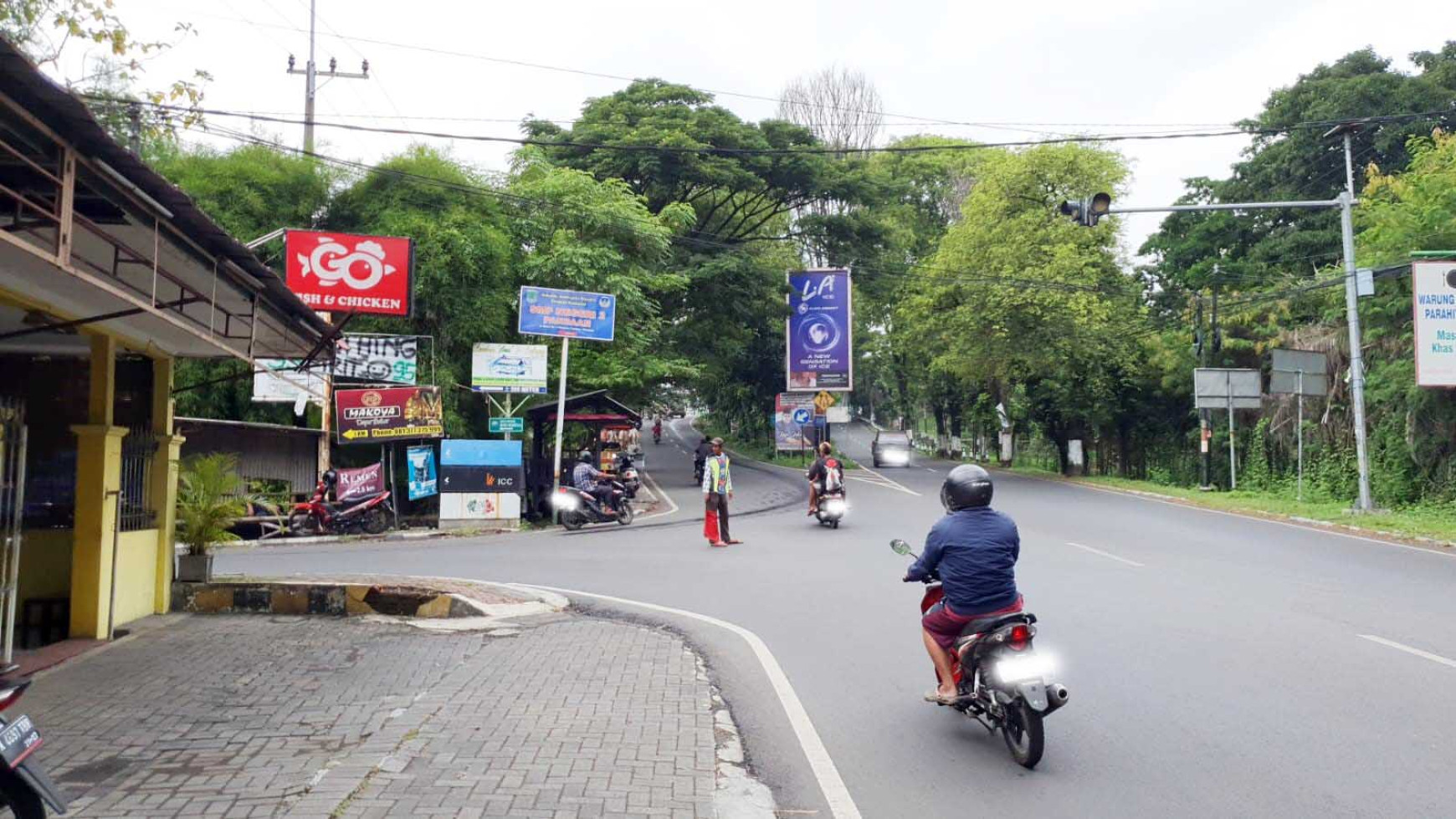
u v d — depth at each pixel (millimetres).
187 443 18625
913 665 8023
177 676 7418
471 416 25828
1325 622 9477
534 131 35781
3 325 8297
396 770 5176
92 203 6082
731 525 20641
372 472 20766
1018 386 42719
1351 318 20062
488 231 24750
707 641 9039
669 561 14945
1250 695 6918
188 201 5984
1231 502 23891
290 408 23766
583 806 4688
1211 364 34188
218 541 10953
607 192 28688
